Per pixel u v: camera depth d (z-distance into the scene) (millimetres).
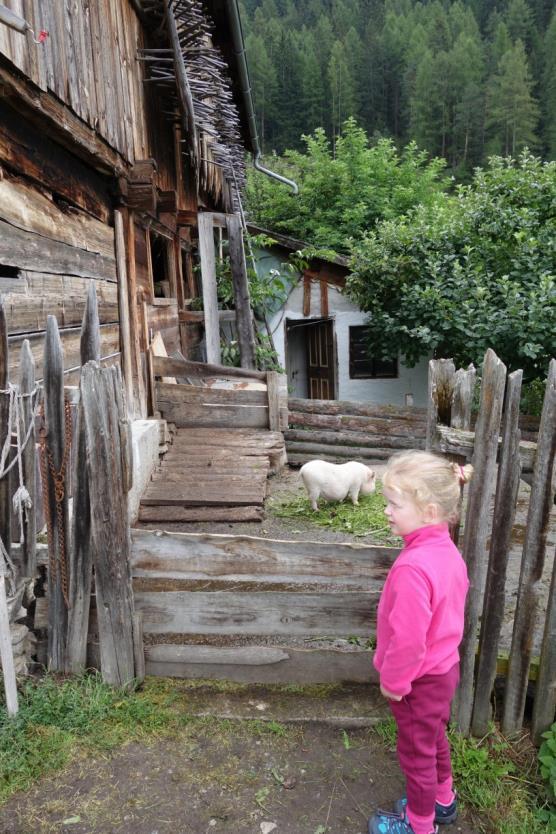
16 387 2477
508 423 2256
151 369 6414
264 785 2227
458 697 2463
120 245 5668
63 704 2492
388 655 1864
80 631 2613
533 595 2361
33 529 2594
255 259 11367
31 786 2195
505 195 9227
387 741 2434
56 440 2469
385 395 11469
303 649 2711
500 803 2191
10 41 3027
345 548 2574
